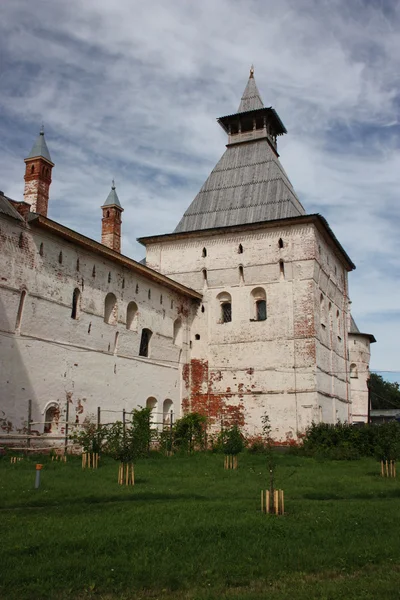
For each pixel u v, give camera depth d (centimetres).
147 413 2916
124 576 855
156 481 1758
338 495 1608
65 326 2658
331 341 3778
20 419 2352
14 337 2362
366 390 5453
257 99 4291
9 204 2472
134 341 3172
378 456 2122
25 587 799
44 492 1434
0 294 2312
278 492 1305
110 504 1346
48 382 2522
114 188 3931
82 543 989
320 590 813
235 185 4000
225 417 3503
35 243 2522
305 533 1102
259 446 3111
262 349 3494
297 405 3328
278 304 3500
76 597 782
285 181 3975
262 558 957
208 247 3791
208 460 2506
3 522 1123
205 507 1313
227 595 795
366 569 926
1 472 1758
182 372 3612
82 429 2638
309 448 3027
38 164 3027
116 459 2222
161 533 1062
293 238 3547
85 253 2836
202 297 3747
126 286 3152
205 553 964
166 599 783
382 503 1442
